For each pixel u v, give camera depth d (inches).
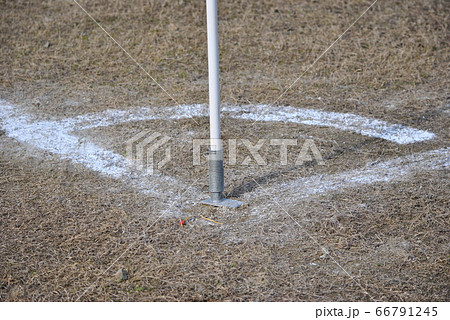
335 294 127.4
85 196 177.3
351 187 180.4
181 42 321.4
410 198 171.2
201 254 144.1
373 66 298.7
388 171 192.9
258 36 328.2
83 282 133.1
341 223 157.6
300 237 151.2
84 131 231.5
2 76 288.5
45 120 242.7
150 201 173.9
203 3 356.8
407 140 221.8
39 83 283.0
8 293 129.0
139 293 128.9
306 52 313.0
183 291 129.3
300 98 267.0
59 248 147.3
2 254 144.4
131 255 144.1
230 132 229.8
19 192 180.1
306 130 232.2
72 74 292.7
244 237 151.6
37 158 207.2
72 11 350.0
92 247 147.6
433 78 288.4
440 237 149.6
